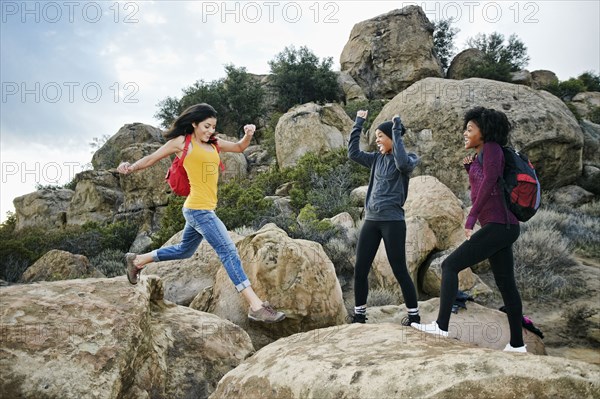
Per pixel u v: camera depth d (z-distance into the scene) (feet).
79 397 7.86
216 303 16.21
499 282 10.31
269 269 15.21
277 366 7.61
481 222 9.84
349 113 69.26
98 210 60.29
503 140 9.94
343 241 27.55
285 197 40.93
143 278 12.09
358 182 40.68
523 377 5.37
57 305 9.63
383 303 20.58
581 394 5.13
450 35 97.60
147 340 10.19
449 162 41.06
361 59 87.86
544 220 30.73
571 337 17.20
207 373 10.82
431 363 6.10
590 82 102.68
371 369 6.38
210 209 11.18
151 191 55.52
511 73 85.87
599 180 42.86
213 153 11.17
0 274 35.55
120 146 79.51
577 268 24.44
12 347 8.25
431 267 22.47
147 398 9.49
